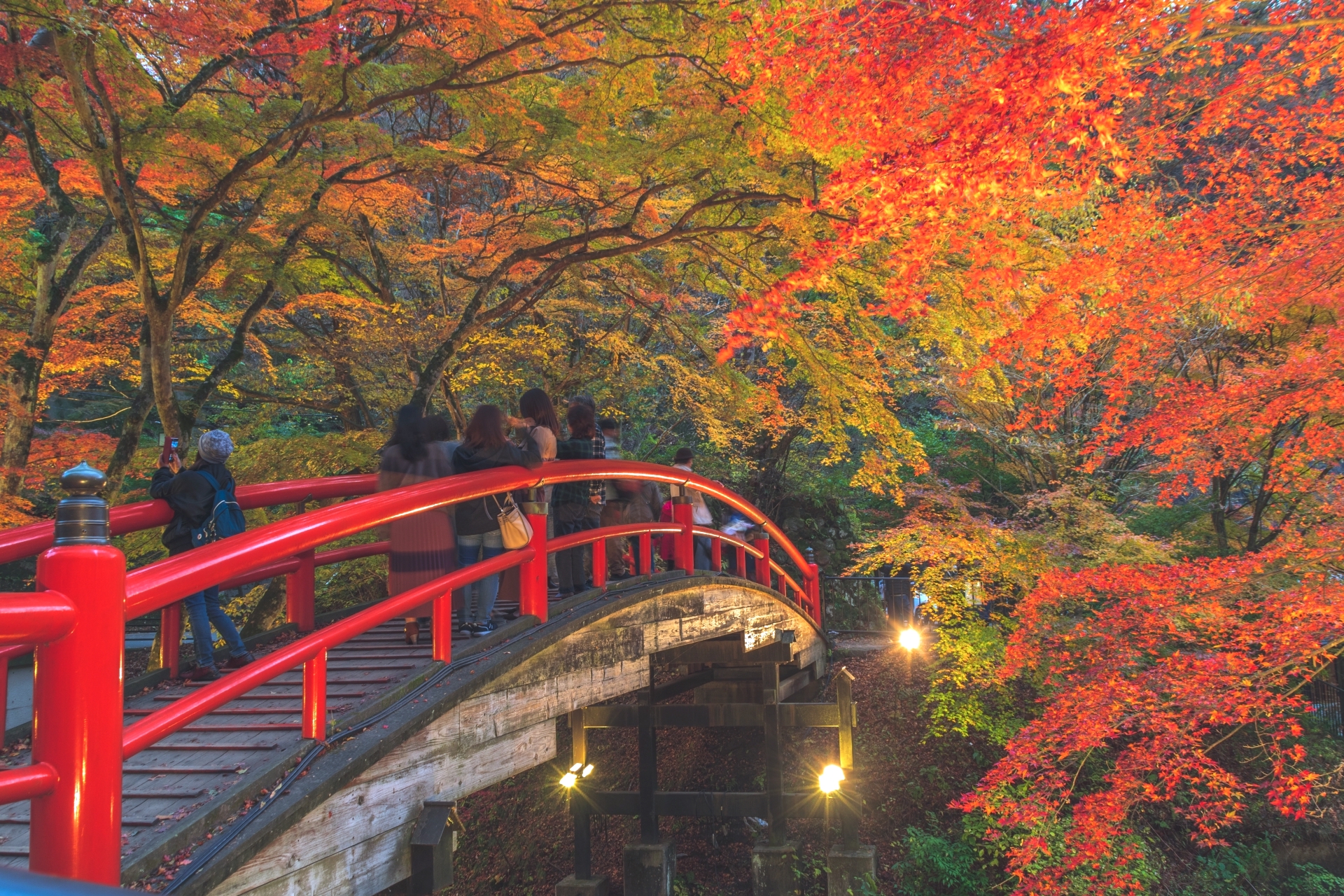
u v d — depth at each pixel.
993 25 4.59
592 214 10.66
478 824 11.64
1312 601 6.14
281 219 9.12
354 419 13.98
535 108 8.46
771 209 8.69
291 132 7.19
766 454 18.64
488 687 4.55
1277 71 6.06
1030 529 12.98
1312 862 11.09
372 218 10.65
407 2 6.73
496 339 11.75
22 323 10.04
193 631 4.85
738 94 6.56
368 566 11.56
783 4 6.09
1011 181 4.75
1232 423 6.97
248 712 3.95
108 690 1.90
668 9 6.93
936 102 5.52
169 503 4.82
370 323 10.98
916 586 12.26
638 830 12.58
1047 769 7.42
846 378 8.80
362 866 3.53
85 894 0.36
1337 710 12.57
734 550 11.84
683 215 8.42
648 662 6.84
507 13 6.50
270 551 3.02
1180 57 6.34
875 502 19.95
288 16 7.95
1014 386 11.77
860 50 4.86
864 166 4.92
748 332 5.26
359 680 4.34
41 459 9.59
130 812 3.00
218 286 10.43
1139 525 14.20
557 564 6.81
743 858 11.91
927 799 12.24
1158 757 6.58
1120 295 6.53
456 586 4.41
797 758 13.30
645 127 10.47
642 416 16.89
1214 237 6.56
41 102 7.69
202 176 7.97
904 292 5.35
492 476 4.83
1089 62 4.20
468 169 9.53
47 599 1.80
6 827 3.07
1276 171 6.79
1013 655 8.52
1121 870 7.73
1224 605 7.26
